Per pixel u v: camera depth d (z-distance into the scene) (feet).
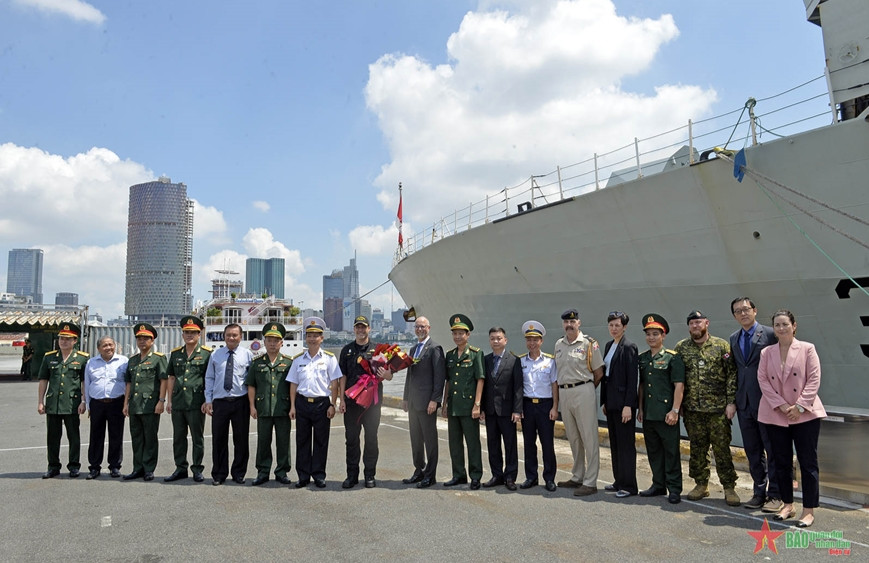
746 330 15.88
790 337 14.30
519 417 17.63
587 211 29.78
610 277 29.94
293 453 25.20
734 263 24.84
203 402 19.15
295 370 18.54
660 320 17.30
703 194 24.90
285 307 85.56
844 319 22.44
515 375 18.03
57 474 19.57
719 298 25.85
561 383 17.78
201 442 19.12
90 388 19.43
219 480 18.40
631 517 14.78
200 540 12.92
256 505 15.89
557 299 33.45
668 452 16.30
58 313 79.77
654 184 26.43
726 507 15.66
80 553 12.09
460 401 18.04
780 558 11.87
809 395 13.87
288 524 14.14
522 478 19.89
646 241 27.68
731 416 15.64
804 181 21.89
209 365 19.08
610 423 17.38
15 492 17.29
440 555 12.02
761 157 22.81
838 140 20.71
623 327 17.62
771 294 24.20
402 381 88.53
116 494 17.07
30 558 11.79
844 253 21.40
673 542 12.85
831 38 23.93
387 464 22.03
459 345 18.79
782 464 14.33
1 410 41.70
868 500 15.40
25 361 77.71
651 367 16.93
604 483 18.83
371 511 15.29
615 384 17.13
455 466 18.49
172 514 14.96
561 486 18.16
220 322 81.76
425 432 18.35
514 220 34.35
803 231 22.35
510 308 37.24
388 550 12.32
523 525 14.08
